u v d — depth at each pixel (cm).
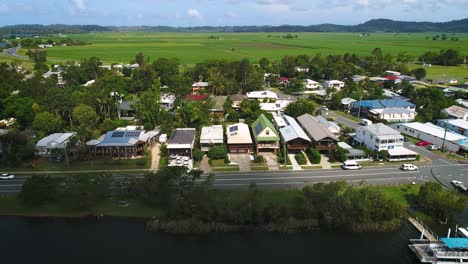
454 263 4941
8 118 10575
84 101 10675
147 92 12156
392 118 11406
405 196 6656
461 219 5969
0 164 8006
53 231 5762
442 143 8988
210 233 5741
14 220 6031
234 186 7000
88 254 5219
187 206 5881
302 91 15938
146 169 7825
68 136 8944
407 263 5084
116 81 14775
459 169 7844
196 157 8162
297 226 5778
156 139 9688
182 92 13588
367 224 5766
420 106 12506
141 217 6059
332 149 8462
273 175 7531
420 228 5684
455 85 16938
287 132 9081
